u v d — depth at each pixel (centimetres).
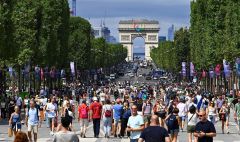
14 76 17862
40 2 16862
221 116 9025
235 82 16338
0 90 14275
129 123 5419
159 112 6388
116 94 18100
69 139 4059
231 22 14888
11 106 9725
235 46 14188
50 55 17912
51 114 8494
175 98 8988
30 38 16175
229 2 15175
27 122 7144
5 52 12875
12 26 12950
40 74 18162
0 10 12600
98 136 8225
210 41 17325
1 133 8825
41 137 8200
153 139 4178
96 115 8169
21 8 16262
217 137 8338
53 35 17962
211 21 17438
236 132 9138
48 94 17875
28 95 13300
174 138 6400
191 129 6475
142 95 13650
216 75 18775
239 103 8344
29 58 16138
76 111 14775
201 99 9162
